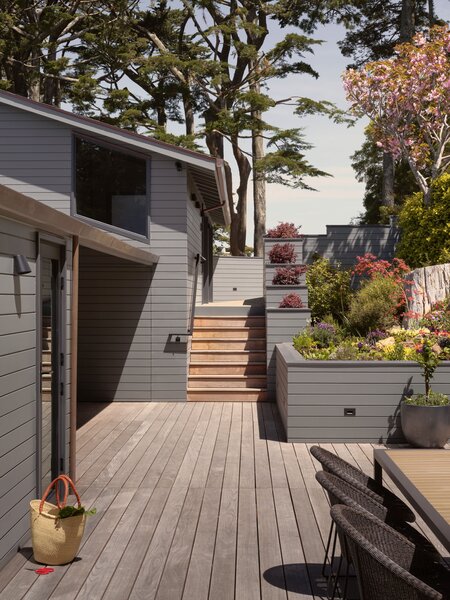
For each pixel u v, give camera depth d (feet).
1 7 67.97
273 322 37.81
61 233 19.71
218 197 45.55
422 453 14.84
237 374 38.75
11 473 16.03
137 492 21.17
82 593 14.32
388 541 11.44
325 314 48.70
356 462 24.54
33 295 17.52
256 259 66.08
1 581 14.90
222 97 74.49
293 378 27.66
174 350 37.37
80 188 36.52
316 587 14.61
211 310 43.91
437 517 10.67
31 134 36.27
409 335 33.47
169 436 28.94
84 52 75.51
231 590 14.46
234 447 26.94
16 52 70.64
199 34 77.05
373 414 27.66
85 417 33.17
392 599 9.43
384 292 42.34
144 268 37.27
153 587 14.58
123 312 37.47
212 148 76.79
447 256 46.39
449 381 27.71
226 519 18.71
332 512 10.37
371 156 89.10
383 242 58.23
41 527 15.58
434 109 51.44
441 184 49.29
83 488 21.62
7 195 13.04
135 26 77.66
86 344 37.63
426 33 79.97
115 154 36.78
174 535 17.54
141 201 36.88
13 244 16.08
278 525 18.22
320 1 74.02
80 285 37.63
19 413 16.55
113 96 69.67
